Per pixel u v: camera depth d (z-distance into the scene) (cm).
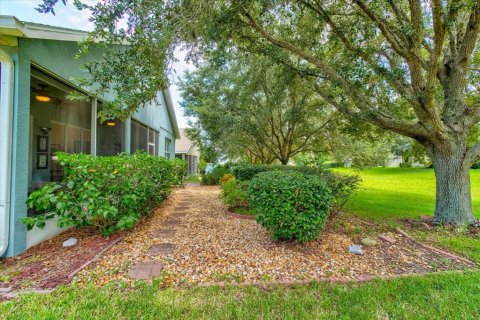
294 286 258
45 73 404
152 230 459
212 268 301
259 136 1238
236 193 648
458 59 516
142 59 360
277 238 384
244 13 466
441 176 521
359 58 536
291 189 359
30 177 402
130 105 371
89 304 217
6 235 329
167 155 1386
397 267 312
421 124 510
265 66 912
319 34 605
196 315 207
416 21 428
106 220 404
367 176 1805
